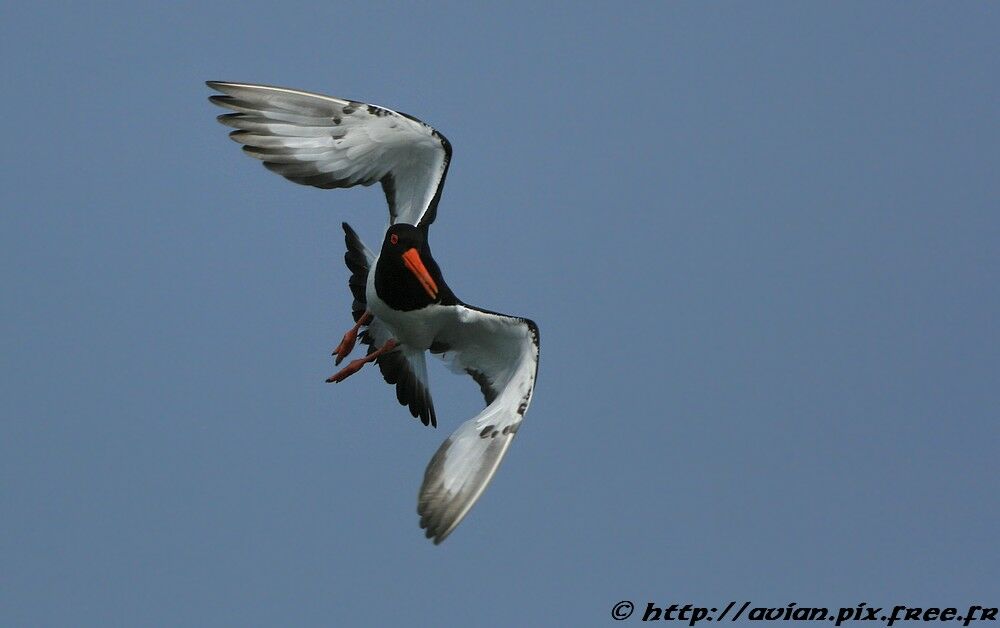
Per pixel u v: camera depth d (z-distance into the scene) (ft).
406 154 45.75
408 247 43.86
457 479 38.14
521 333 42.39
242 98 44.09
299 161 44.88
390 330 45.93
